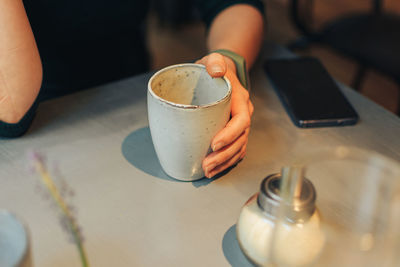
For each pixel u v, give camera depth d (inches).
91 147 24.2
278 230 17.3
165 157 21.9
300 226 17.0
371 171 16.2
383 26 54.9
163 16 93.6
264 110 27.3
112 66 38.6
